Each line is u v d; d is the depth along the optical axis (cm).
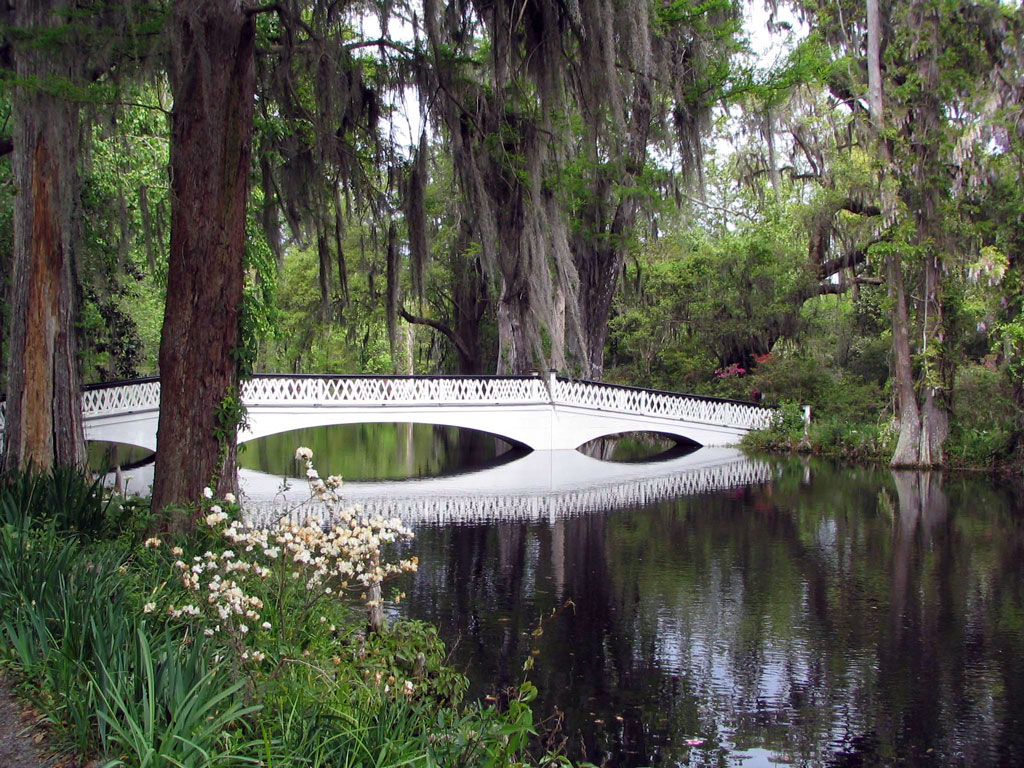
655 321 3106
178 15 702
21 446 1041
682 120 1920
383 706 414
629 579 1074
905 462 2297
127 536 735
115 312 2078
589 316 2473
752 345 3088
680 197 2141
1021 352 2144
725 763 605
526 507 1616
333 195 1098
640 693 720
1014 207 2133
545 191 1189
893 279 2339
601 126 1163
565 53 948
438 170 1658
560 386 2517
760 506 1644
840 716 680
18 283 1066
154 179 1541
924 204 2239
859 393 2819
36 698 399
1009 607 963
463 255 2402
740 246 2878
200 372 742
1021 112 2098
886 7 2492
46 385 1051
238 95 747
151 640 436
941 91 2172
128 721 332
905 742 640
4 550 549
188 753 327
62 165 902
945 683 746
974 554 1225
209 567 506
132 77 873
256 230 1691
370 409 2341
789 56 2075
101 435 1977
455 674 611
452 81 983
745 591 1021
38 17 852
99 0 805
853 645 839
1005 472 2148
